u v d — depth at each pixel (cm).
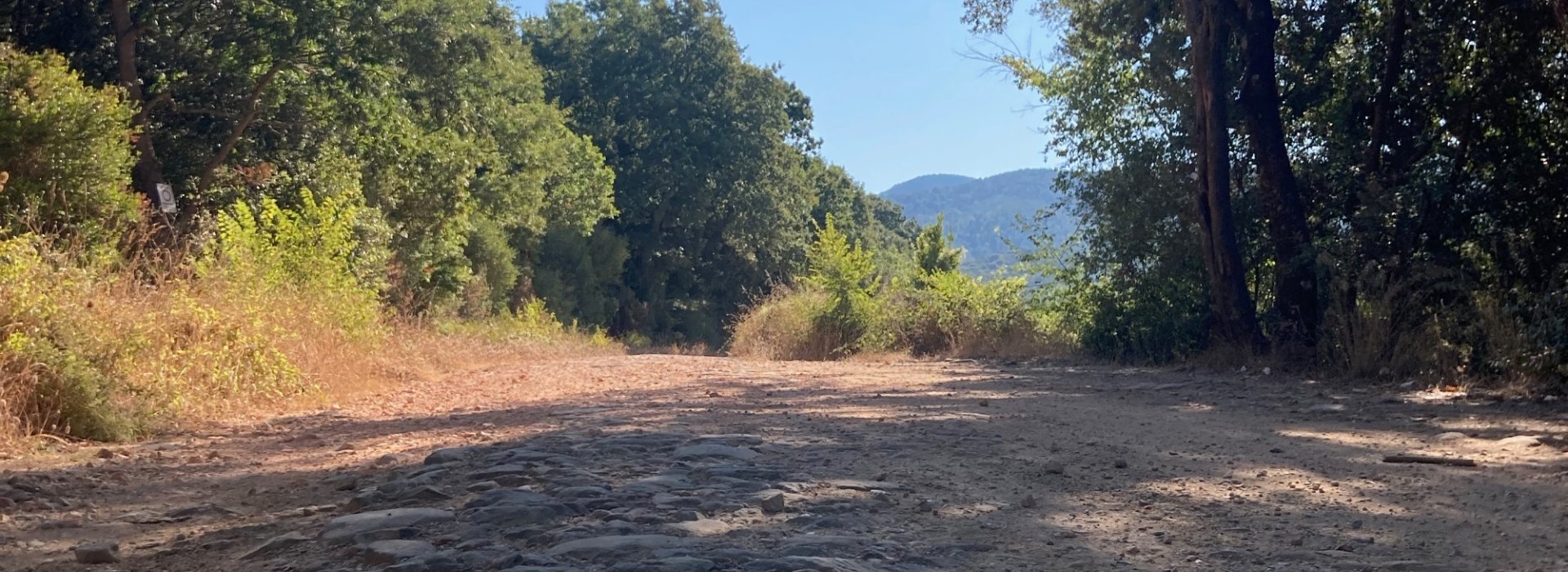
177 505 593
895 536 455
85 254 1145
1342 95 1591
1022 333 2073
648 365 1805
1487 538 464
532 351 2600
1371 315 1309
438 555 421
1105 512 513
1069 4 1828
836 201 7662
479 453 697
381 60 2295
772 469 610
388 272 2445
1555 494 556
